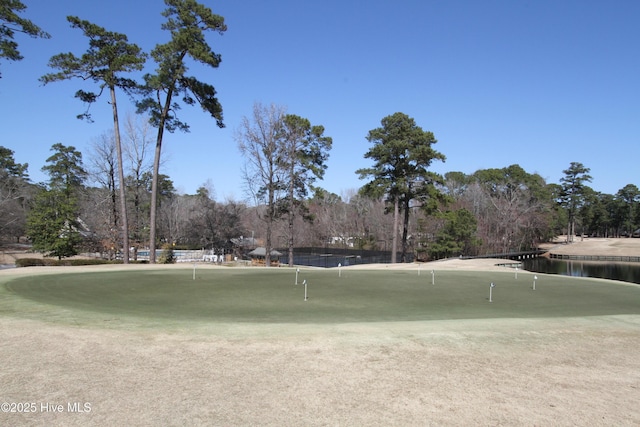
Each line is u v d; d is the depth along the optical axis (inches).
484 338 327.3
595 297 620.1
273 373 237.9
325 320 396.2
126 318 372.5
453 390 223.6
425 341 311.4
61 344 279.6
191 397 203.9
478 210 2896.2
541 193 3085.6
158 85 1174.3
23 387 209.8
